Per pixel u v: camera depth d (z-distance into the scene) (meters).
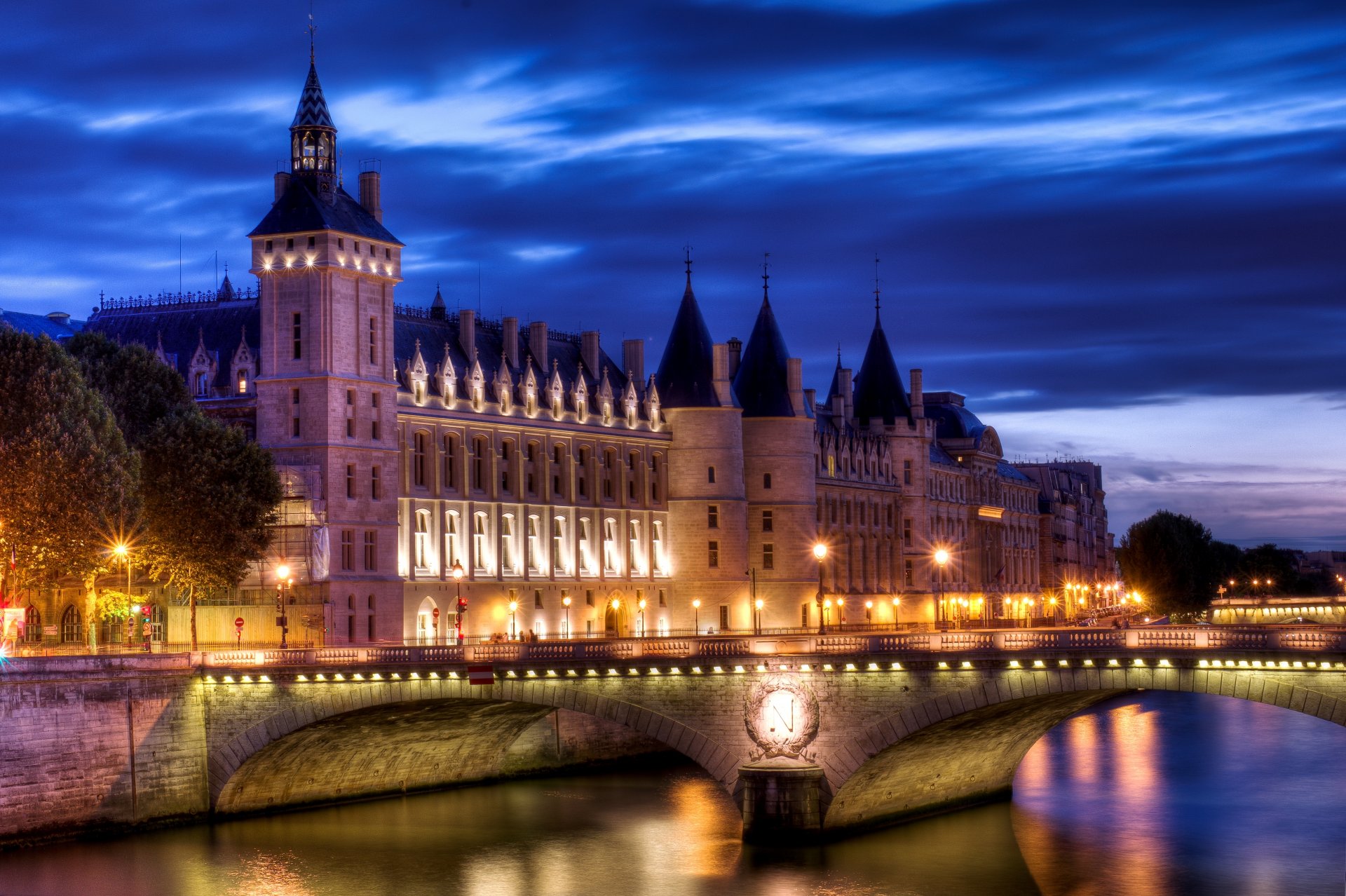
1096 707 181.25
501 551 154.38
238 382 144.25
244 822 109.88
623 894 89.69
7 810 97.88
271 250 136.88
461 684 102.62
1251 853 98.69
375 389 139.75
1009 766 115.50
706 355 176.25
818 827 96.50
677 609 174.00
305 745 110.75
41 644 123.62
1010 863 95.06
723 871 93.81
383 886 92.12
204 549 120.00
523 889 91.25
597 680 100.38
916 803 108.19
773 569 179.38
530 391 159.88
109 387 128.62
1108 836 103.19
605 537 167.62
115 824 103.50
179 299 155.88
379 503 139.38
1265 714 172.62
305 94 140.00
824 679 95.81
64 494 110.31
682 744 98.69
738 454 175.88
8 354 114.31
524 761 131.62
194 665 109.38
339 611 133.25
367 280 139.88
